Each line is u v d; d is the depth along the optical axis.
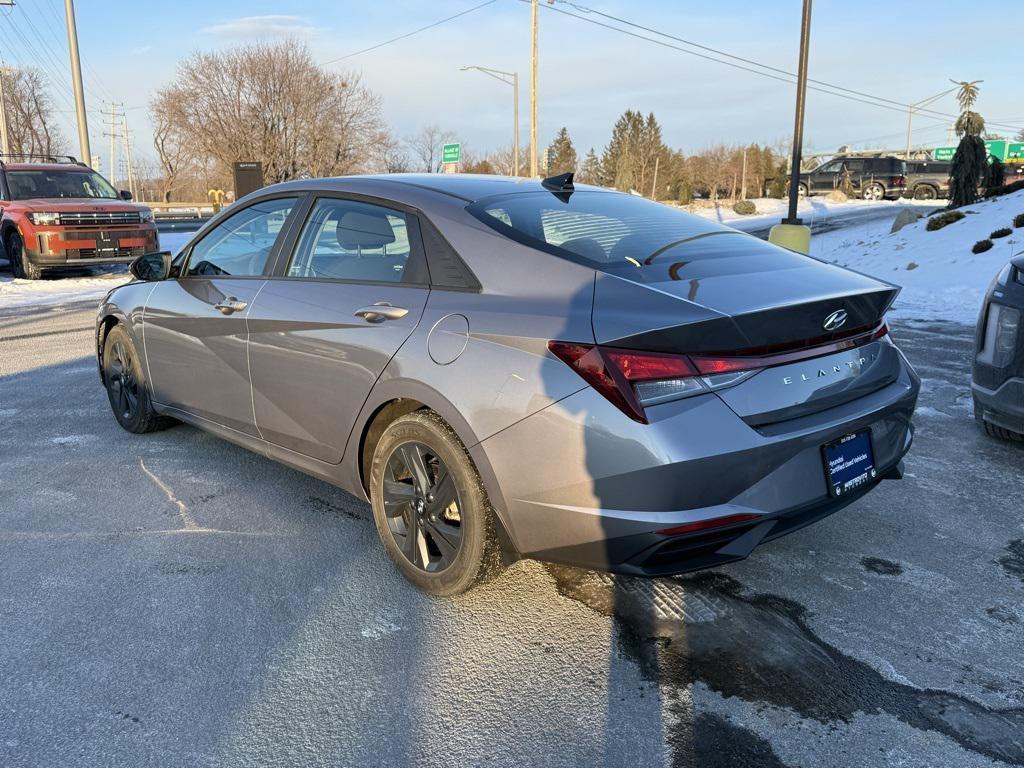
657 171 75.31
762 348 2.34
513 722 2.20
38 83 53.62
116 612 2.77
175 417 4.36
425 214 2.97
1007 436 4.51
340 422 3.10
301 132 37.81
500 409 2.46
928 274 13.32
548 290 2.54
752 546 2.40
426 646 2.57
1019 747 2.08
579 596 2.89
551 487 2.39
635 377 2.24
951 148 61.56
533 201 3.12
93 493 3.86
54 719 2.21
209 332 3.75
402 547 2.96
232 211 3.91
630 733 2.15
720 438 2.26
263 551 3.24
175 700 2.30
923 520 3.53
